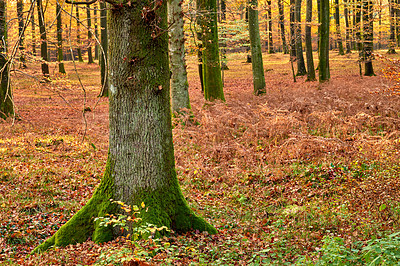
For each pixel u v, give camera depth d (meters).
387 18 23.56
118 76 4.97
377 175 7.04
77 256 4.46
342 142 9.03
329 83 18.47
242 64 38.28
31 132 12.66
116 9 4.75
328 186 7.34
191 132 11.20
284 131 10.73
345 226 5.30
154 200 5.05
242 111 13.27
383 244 3.57
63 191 7.52
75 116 16.66
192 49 15.02
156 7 4.27
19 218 6.14
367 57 23.44
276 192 7.55
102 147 11.20
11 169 8.59
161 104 5.16
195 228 5.33
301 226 5.55
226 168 9.02
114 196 5.11
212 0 14.18
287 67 33.31
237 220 6.21
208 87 14.87
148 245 4.30
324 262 3.65
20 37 3.45
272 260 4.20
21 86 25.67
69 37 3.44
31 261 4.39
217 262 4.12
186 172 8.97
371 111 11.45
